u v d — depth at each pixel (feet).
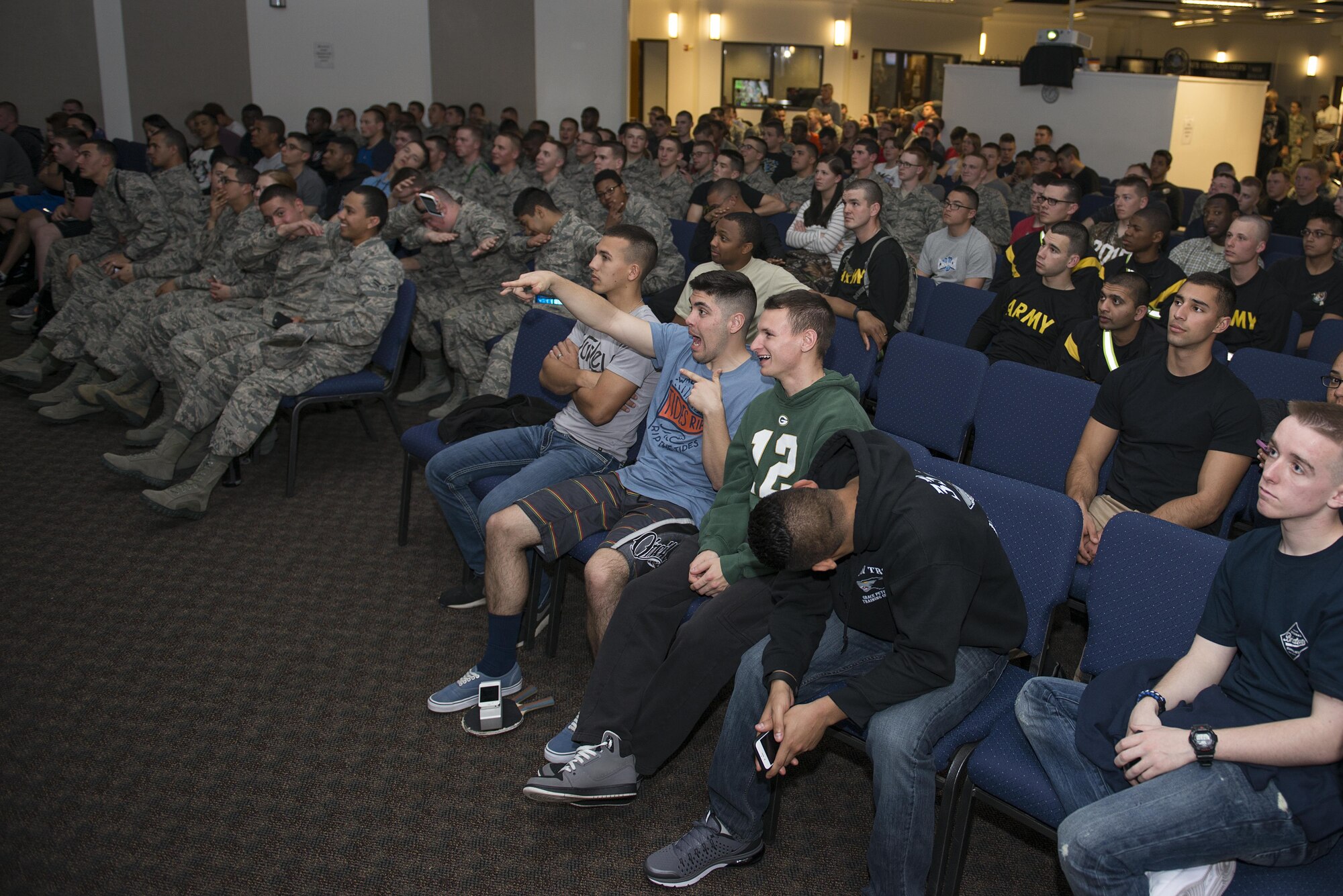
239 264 13.56
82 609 9.34
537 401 9.78
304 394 11.64
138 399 13.66
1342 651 4.78
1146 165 30.66
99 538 10.78
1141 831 4.86
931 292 13.87
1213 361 8.07
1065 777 5.40
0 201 22.31
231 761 7.35
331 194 22.26
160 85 30.42
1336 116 51.72
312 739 7.63
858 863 6.60
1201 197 24.16
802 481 6.37
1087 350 10.39
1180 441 8.07
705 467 7.77
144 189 15.52
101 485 12.16
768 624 6.50
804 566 5.72
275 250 13.53
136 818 6.74
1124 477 8.41
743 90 55.31
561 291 8.37
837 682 6.29
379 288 11.67
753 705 6.18
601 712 6.82
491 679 8.04
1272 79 59.26
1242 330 12.62
